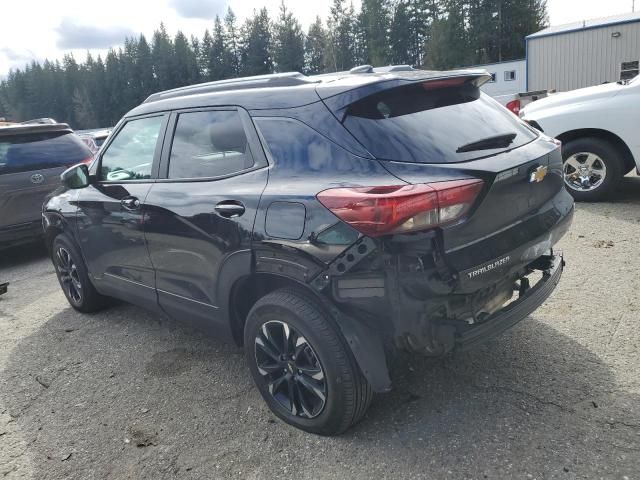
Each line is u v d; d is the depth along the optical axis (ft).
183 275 11.06
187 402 10.80
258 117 9.73
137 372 12.22
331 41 298.15
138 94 352.49
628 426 8.63
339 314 8.30
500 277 8.49
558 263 10.49
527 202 9.12
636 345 10.92
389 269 7.62
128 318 15.49
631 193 22.67
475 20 239.71
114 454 9.39
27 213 22.41
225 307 10.20
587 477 7.70
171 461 9.08
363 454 8.71
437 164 8.02
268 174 9.24
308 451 8.96
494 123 9.76
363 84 8.78
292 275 8.61
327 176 8.41
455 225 7.77
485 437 8.77
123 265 12.96
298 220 8.39
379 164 8.09
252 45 325.83
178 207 10.64
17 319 16.29
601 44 84.43
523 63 102.22
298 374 9.19
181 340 13.73
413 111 8.92
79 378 12.19
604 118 20.51
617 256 15.75
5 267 23.25
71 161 24.02
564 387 9.84
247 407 10.43
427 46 233.55
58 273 16.42
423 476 8.09
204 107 10.89
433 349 8.07
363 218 7.60
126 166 12.75
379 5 262.47
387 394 10.27
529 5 232.53
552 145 10.35
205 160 10.67
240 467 8.77
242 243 9.25
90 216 13.61
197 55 351.05
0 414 10.98
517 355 11.09
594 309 12.65
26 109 414.82
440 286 7.70
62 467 9.17
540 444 8.46
